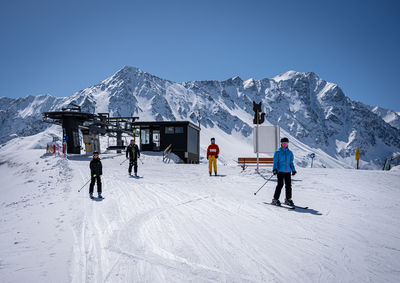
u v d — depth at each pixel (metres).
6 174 23.67
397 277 2.95
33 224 5.41
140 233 4.55
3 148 96.19
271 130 12.90
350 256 3.52
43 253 3.76
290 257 3.49
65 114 31.05
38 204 7.74
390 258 3.46
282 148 6.64
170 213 5.90
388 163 22.20
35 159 26.08
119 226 5.02
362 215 5.66
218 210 6.14
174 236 4.36
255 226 4.88
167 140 30.47
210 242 4.05
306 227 4.81
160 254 3.63
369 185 9.72
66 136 28.47
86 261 3.45
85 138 31.94
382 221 5.20
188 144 30.39
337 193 8.23
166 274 3.04
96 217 5.76
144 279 2.93
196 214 5.78
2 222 5.73
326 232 4.52
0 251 3.88
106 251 3.79
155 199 7.59
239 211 6.04
